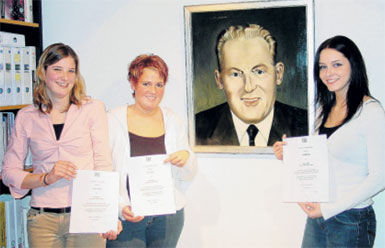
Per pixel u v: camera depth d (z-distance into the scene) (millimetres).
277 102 2430
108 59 2742
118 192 2135
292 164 2152
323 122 2189
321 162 2100
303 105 2381
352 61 2051
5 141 2523
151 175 2170
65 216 2096
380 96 2309
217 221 2625
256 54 2438
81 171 2092
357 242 2016
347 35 2330
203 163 2613
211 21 2498
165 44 2623
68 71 2086
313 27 2338
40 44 2754
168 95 2639
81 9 2770
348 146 1998
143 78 2217
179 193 2291
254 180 2537
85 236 2146
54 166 2016
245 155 2535
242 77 2469
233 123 2516
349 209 2014
